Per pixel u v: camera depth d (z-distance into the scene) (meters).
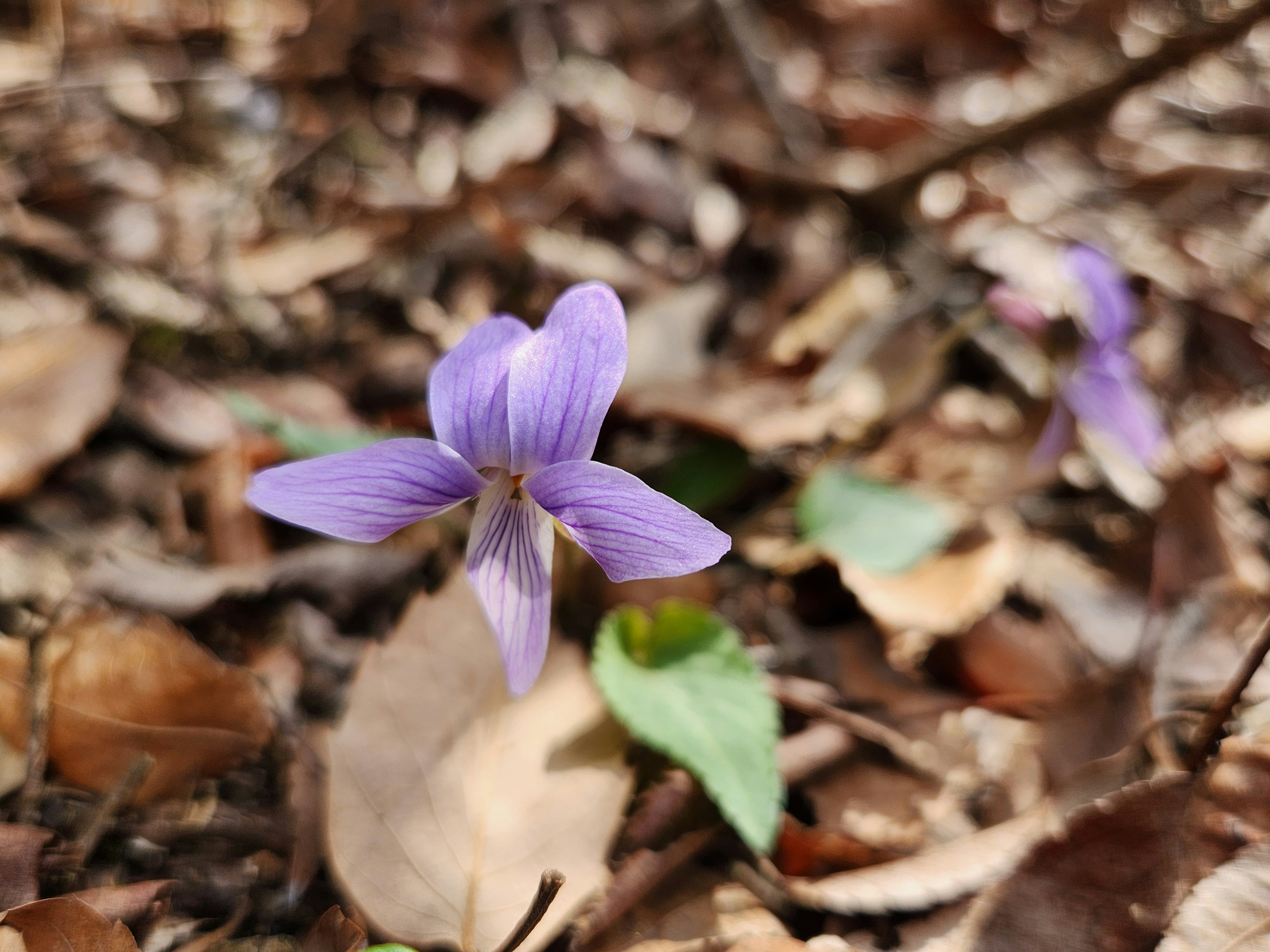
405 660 0.11
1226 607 0.12
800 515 0.13
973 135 0.18
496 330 0.10
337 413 0.14
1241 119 0.21
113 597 0.11
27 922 0.10
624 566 0.10
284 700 0.11
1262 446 0.14
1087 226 0.19
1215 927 0.10
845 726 0.12
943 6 0.26
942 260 0.17
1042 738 0.12
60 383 0.12
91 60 0.17
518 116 0.19
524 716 0.11
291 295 0.15
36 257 0.14
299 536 0.13
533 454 0.10
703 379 0.14
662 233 0.18
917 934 0.10
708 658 0.11
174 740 0.11
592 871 0.10
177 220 0.15
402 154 0.18
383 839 0.10
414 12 0.21
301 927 0.10
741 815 0.10
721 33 0.23
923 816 0.11
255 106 0.17
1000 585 0.12
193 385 0.13
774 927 0.10
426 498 0.10
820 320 0.16
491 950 0.10
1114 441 0.13
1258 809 0.10
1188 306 0.16
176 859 0.10
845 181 0.19
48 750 0.10
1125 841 0.10
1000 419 0.15
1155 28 0.24
